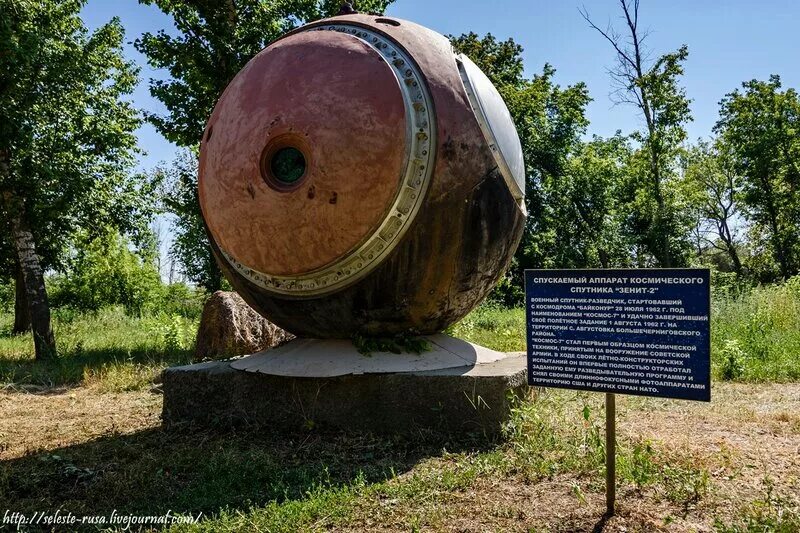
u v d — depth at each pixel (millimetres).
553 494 4121
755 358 9586
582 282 3883
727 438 5555
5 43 11688
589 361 3871
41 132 13508
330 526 3758
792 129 34188
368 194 5121
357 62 5352
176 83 13906
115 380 9031
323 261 5301
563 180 30688
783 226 37281
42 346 12469
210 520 3869
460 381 5340
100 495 4379
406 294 5449
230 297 10609
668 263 32125
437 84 5434
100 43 14391
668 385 3623
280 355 6047
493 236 5613
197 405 6094
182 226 25766
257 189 5359
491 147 5609
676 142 28922
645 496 4070
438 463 4809
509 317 18375
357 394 5512
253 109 5461
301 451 5203
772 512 3771
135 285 30922
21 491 4477
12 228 12781
